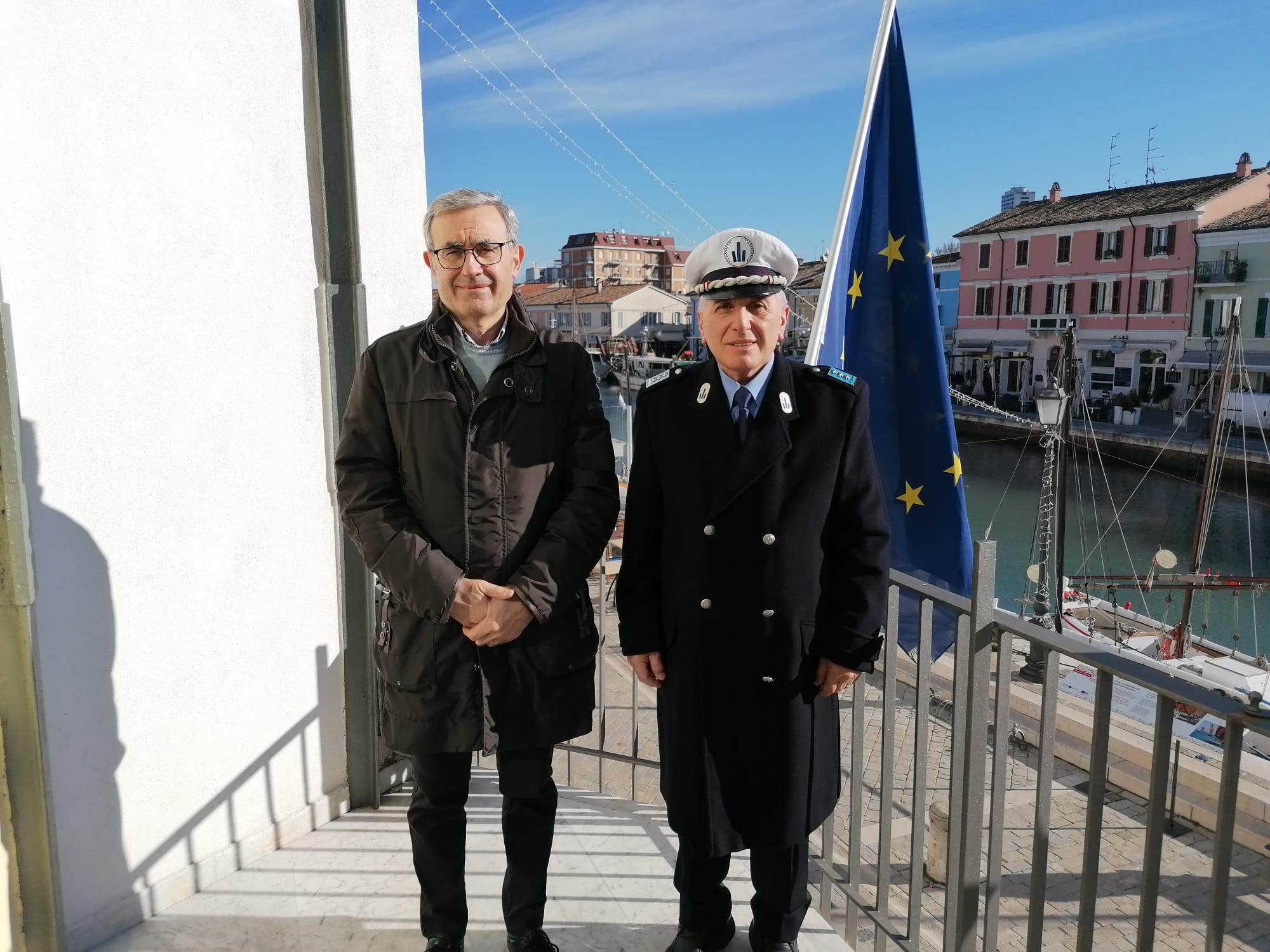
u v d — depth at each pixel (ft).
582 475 6.59
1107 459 135.23
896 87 11.07
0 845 6.49
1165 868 26.55
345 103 8.67
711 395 6.36
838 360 11.10
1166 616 79.15
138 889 7.69
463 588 6.09
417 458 6.44
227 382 8.06
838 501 6.28
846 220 10.98
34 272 6.66
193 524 7.89
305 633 8.97
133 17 7.10
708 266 6.16
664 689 6.70
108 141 7.03
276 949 7.42
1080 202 161.79
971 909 6.36
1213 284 134.10
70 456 6.96
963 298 178.50
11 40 6.42
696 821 6.39
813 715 6.41
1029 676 42.83
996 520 112.27
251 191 8.12
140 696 7.60
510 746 6.55
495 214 6.30
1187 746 32.83
